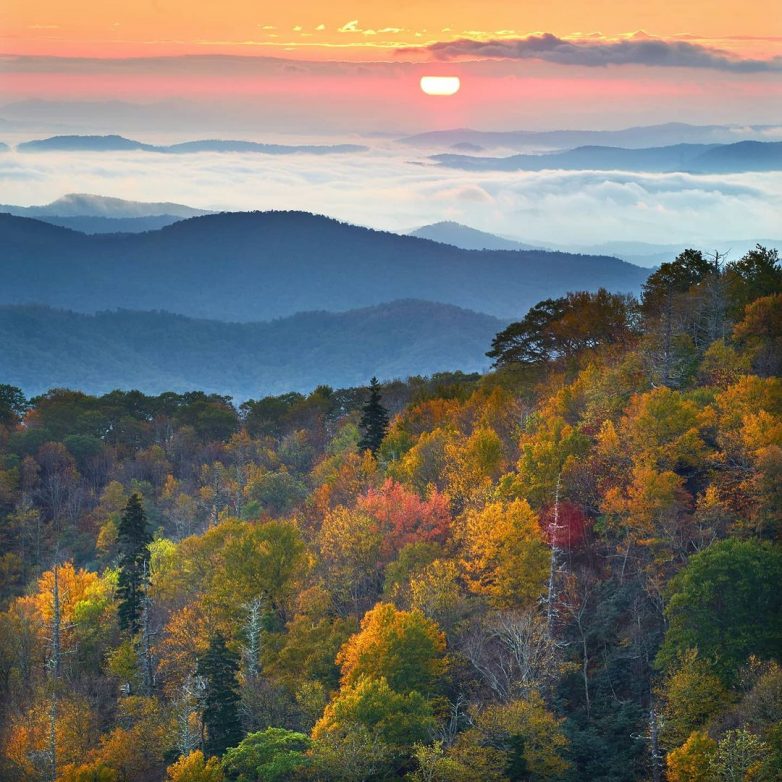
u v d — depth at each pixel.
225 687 102.38
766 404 123.12
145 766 105.00
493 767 87.81
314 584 129.00
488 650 105.75
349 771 87.69
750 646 91.38
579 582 112.62
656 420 122.25
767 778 74.44
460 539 128.12
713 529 107.38
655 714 84.19
